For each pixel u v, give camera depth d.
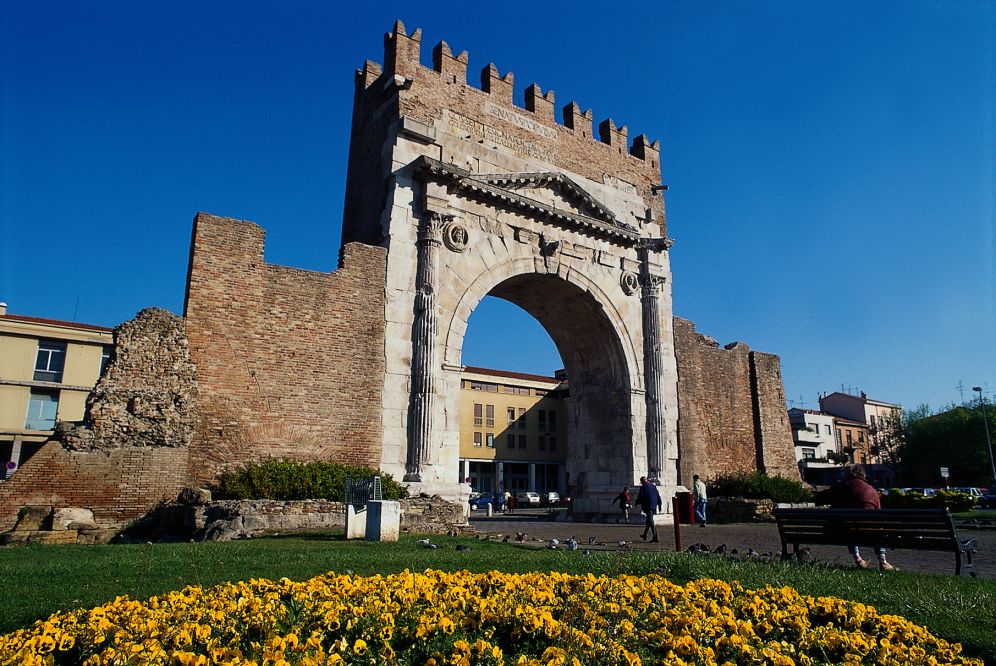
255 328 21.50
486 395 69.62
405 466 23.09
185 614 5.89
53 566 10.09
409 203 25.12
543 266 28.20
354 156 29.17
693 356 33.47
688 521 17.64
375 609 6.02
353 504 16.09
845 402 99.12
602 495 30.17
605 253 30.64
